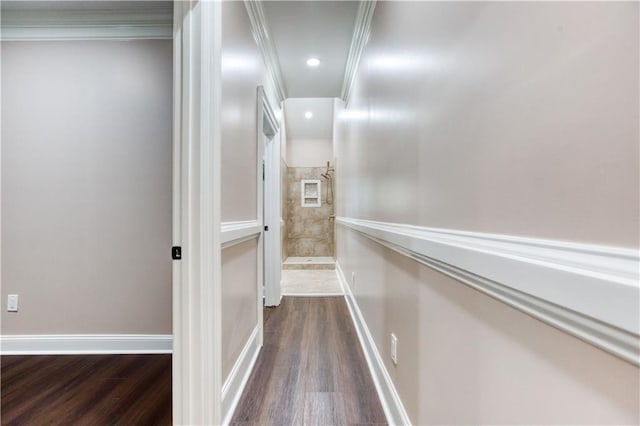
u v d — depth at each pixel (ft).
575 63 1.46
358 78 9.10
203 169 3.89
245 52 6.32
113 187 7.26
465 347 2.48
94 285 7.23
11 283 7.18
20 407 5.12
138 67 7.28
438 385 3.01
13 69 7.20
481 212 2.27
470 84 2.43
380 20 5.87
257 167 7.49
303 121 20.84
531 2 1.75
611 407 1.26
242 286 5.97
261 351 7.11
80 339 7.19
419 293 3.56
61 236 7.22
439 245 2.89
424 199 3.45
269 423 4.65
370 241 6.80
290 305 10.80
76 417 4.86
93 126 7.25
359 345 7.45
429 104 3.30
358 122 9.10
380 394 5.34
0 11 6.88
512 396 1.88
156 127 7.27
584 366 1.38
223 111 4.84
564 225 1.52
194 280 3.84
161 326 7.25
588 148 1.39
